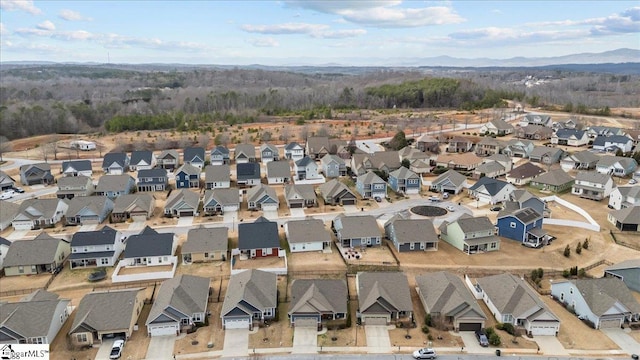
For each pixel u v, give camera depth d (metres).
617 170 91.06
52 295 47.94
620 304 45.09
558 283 50.25
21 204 72.75
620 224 66.50
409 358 40.75
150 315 44.38
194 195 77.81
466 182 89.44
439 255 59.66
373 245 62.22
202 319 45.88
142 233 60.78
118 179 84.88
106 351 41.78
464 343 42.94
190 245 58.00
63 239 60.94
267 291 48.22
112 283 53.31
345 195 78.25
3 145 118.75
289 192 77.94
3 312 43.03
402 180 83.56
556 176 84.88
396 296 47.44
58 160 111.69
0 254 57.53
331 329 45.12
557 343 43.00
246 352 41.72
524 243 62.47
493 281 50.06
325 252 60.41
